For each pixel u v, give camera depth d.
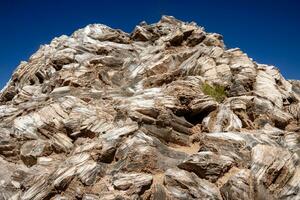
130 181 23.34
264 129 31.45
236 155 25.52
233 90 36.28
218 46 45.50
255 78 37.84
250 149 26.03
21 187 26.28
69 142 30.28
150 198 23.08
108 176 24.86
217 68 38.94
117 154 26.56
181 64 40.53
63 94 37.72
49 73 44.56
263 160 24.14
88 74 40.81
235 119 31.38
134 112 29.88
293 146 28.52
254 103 33.94
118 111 31.12
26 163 29.81
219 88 36.00
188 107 31.70
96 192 23.78
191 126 31.08
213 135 27.72
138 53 47.97
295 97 39.72
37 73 45.94
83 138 30.17
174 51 44.22
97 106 34.31
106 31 51.59
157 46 46.31
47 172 27.23
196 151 28.44
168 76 38.69
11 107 37.19
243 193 22.34
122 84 40.94
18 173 27.59
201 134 30.17
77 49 46.41
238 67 38.84
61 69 42.84
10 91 47.78
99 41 49.12
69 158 26.94
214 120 31.38
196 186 23.30
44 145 29.92
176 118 30.48
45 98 37.44
